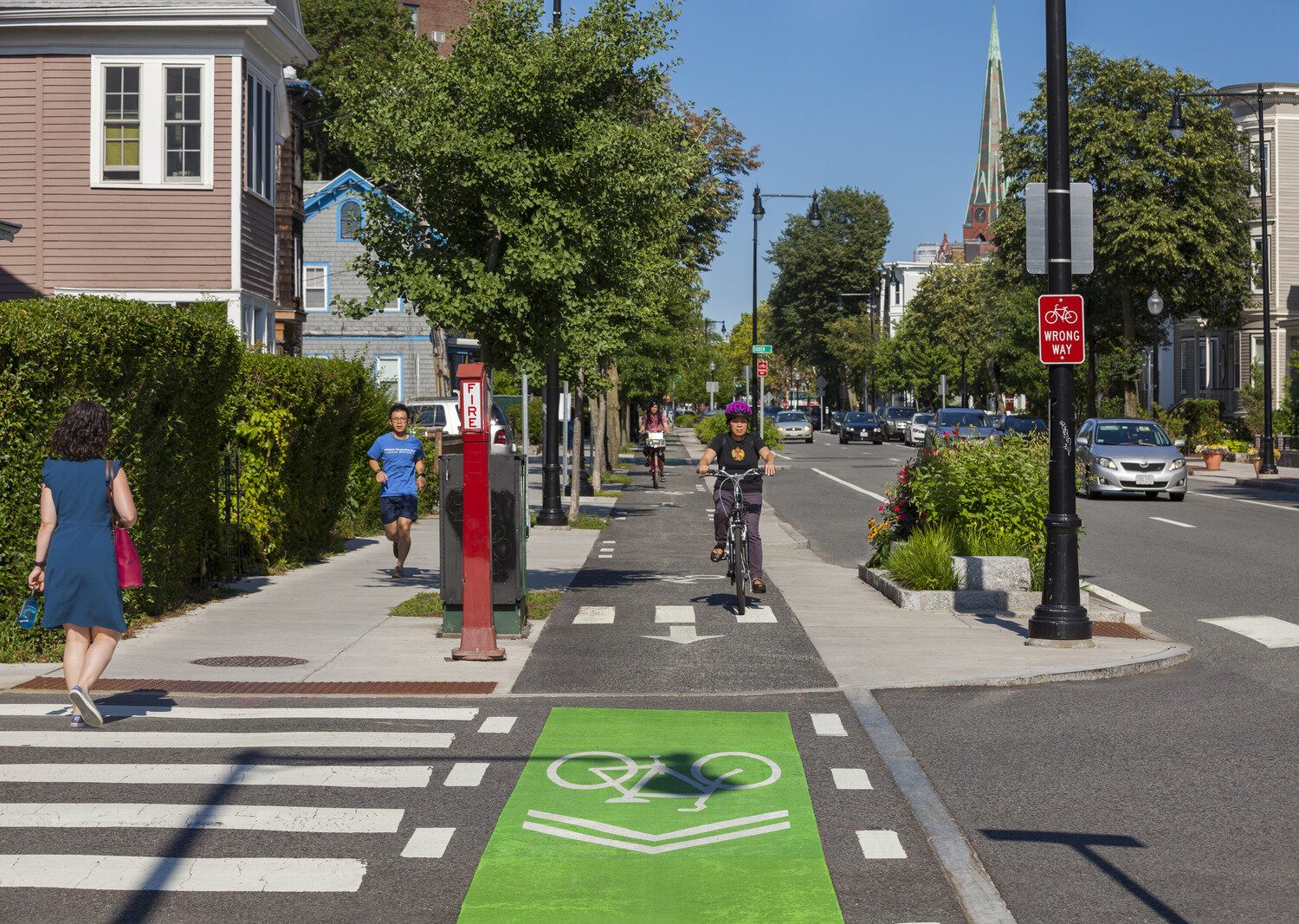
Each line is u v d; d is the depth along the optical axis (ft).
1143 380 238.68
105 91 71.92
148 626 38.06
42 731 25.34
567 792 21.56
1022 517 47.88
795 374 445.37
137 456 36.29
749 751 24.49
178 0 70.64
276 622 39.14
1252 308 184.65
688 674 32.04
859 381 359.25
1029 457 48.96
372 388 73.05
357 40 198.18
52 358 32.65
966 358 274.57
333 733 25.45
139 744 24.34
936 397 294.25
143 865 17.75
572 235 39.91
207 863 17.90
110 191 72.08
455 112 39.73
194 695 28.86
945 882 17.38
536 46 40.04
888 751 24.57
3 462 32.53
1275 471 124.47
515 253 38.55
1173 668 34.12
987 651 35.40
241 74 72.18
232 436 48.39
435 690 29.76
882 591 47.52
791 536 72.59
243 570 49.88
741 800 21.22
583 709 27.99
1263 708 28.76
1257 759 24.12
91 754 23.53
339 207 172.86
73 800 20.70
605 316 41.81
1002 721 27.30
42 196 71.97
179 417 39.09
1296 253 199.21
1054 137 37.47
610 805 20.86
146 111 71.92
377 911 16.20
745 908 16.39
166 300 72.23
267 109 77.77
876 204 385.50
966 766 23.56
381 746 24.41
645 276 44.42
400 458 49.73
